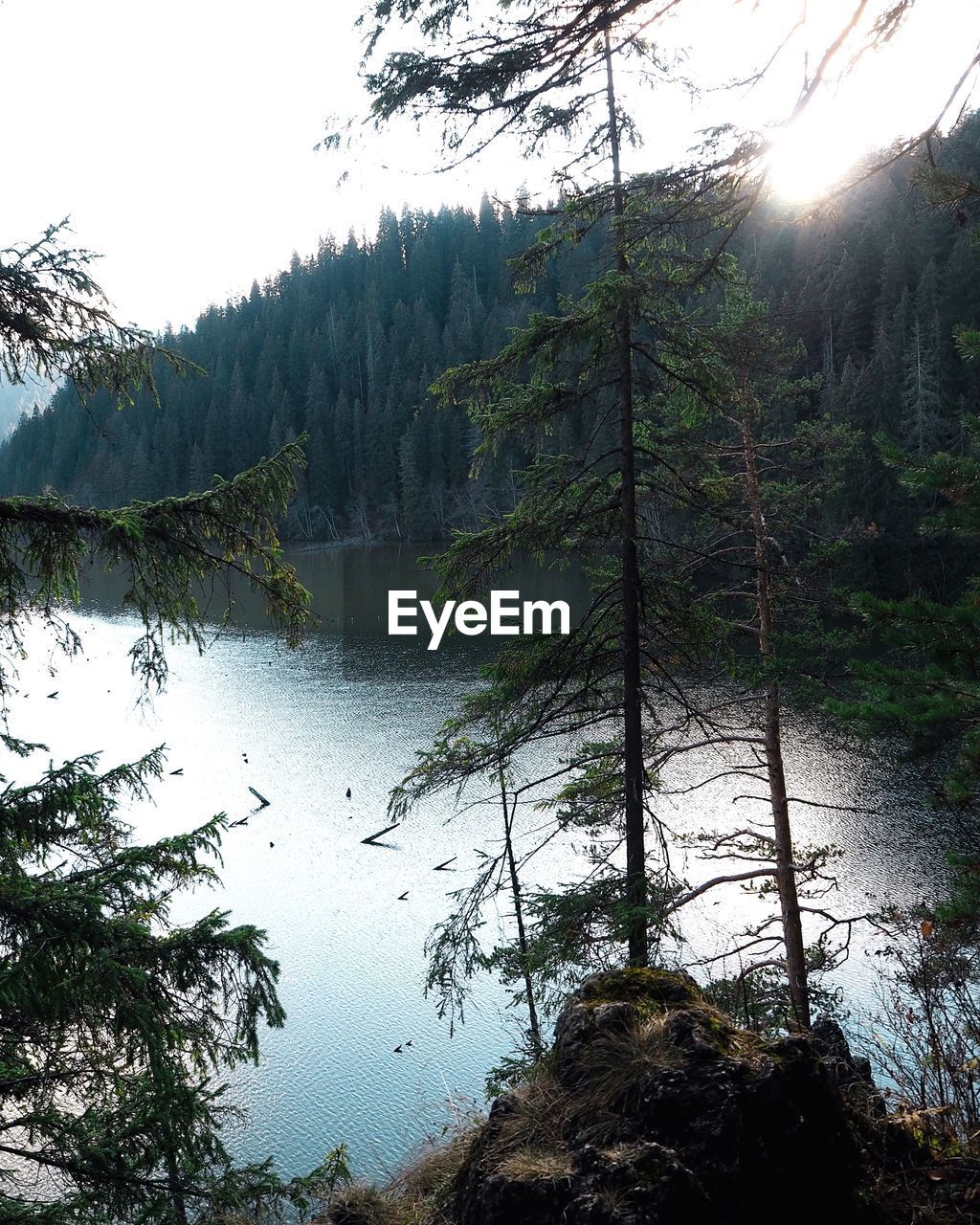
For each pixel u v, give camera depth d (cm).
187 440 11406
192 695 4762
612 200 824
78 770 509
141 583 500
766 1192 301
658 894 909
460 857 2575
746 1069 327
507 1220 307
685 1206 289
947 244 5650
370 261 14650
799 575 1141
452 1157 551
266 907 2336
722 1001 946
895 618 482
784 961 1149
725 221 366
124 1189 496
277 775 3388
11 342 475
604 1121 329
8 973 438
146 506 489
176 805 3105
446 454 10269
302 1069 1673
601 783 1051
